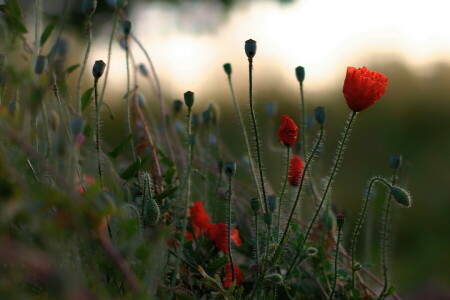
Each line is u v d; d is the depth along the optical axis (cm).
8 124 119
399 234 358
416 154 476
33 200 114
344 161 434
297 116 551
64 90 137
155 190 145
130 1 641
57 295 115
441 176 421
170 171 144
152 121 159
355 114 136
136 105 154
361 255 245
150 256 121
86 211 114
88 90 136
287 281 135
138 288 115
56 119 137
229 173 134
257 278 133
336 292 148
